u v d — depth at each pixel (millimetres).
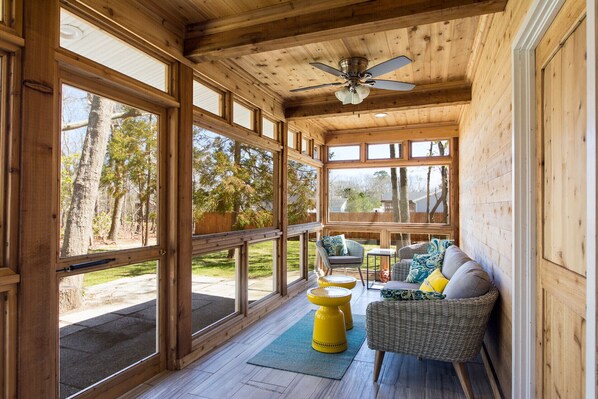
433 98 4312
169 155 2975
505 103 2260
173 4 2660
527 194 1895
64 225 2152
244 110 4191
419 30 2975
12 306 1844
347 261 5684
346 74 3311
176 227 2986
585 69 1288
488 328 3027
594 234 1052
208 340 3359
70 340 2201
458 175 6074
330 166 6902
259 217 4480
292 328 3967
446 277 3602
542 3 1520
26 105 1882
